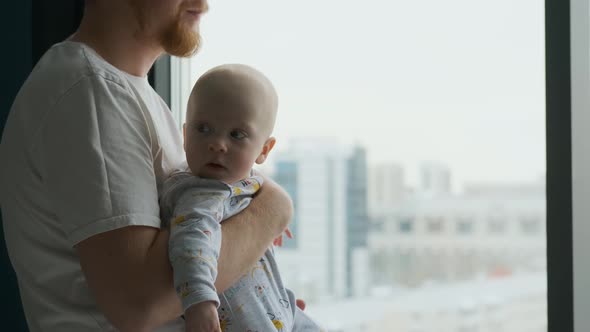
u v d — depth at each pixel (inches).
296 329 51.0
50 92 42.9
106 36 47.9
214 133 45.8
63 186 41.3
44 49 68.2
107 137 41.7
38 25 68.1
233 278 43.8
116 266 40.4
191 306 38.5
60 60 44.6
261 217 46.4
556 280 51.4
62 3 68.5
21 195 45.0
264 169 53.1
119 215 40.7
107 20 47.8
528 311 596.7
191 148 46.2
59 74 43.3
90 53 44.8
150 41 48.5
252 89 46.4
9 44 68.2
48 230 44.1
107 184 40.9
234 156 45.7
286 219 47.7
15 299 67.4
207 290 38.8
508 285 601.9
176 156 50.9
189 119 46.8
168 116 52.7
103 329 42.9
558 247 51.3
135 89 46.0
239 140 45.9
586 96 51.1
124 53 48.4
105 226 40.4
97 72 43.1
